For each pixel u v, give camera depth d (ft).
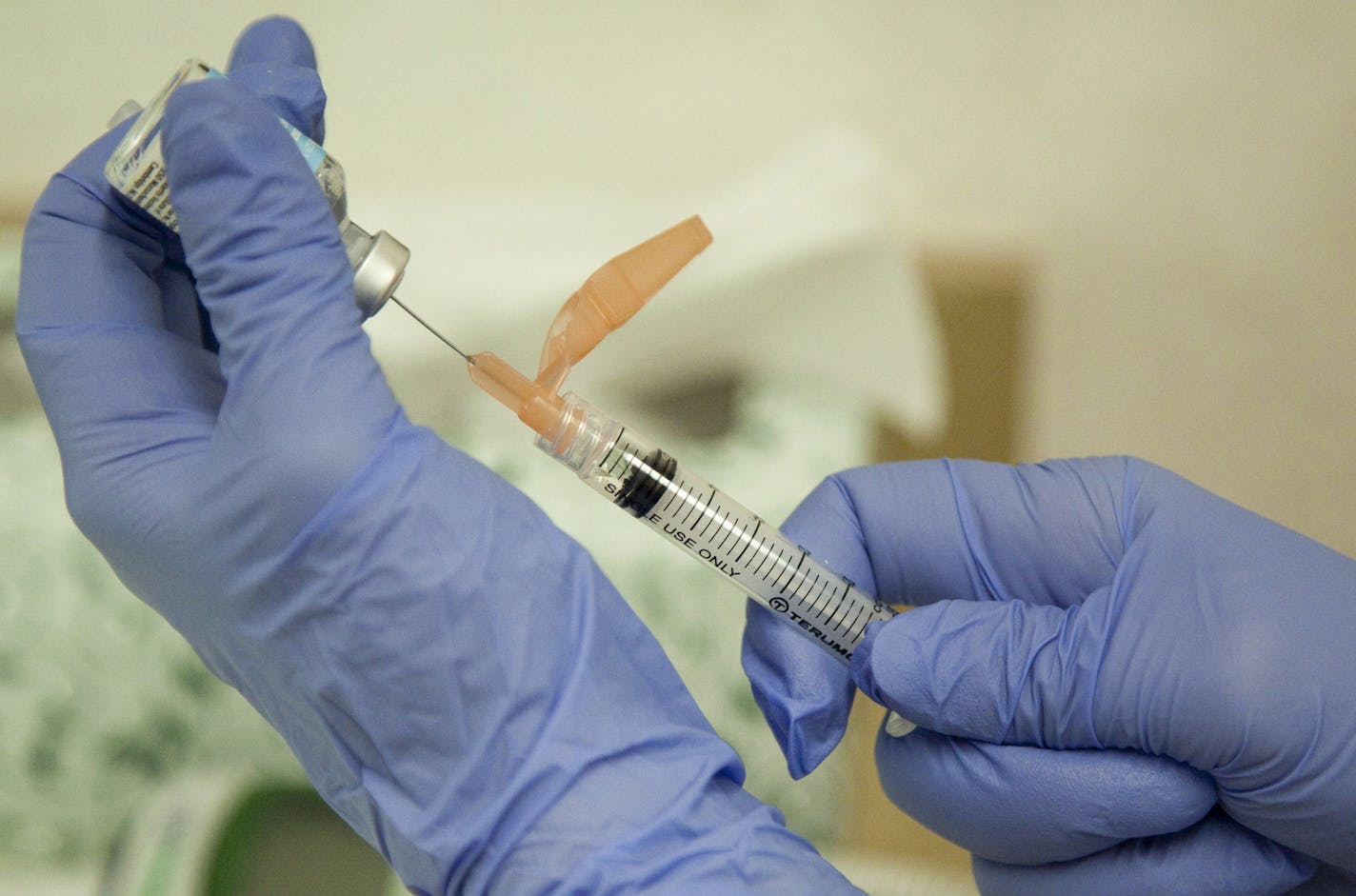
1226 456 7.65
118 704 4.38
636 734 2.41
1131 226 7.73
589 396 5.70
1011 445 6.84
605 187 7.65
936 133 7.72
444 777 2.34
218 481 2.26
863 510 2.95
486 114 7.66
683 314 5.61
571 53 7.68
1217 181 7.72
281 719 2.51
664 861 2.28
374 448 2.26
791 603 2.71
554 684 2.38
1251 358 7.70
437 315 5.55
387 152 7.68
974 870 3.01
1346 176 7.68
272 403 2.23
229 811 3.77
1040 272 7.74
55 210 2.60
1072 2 7.68
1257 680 2.42
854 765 4.84
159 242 2.75
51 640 4.39
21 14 7.41
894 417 5.97
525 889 2.28
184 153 2.26
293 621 2.29
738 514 2.69
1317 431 7.62
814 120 7.70
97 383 2.46
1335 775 2.40
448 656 2.29
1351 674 2.43
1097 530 2.83
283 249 2.30
